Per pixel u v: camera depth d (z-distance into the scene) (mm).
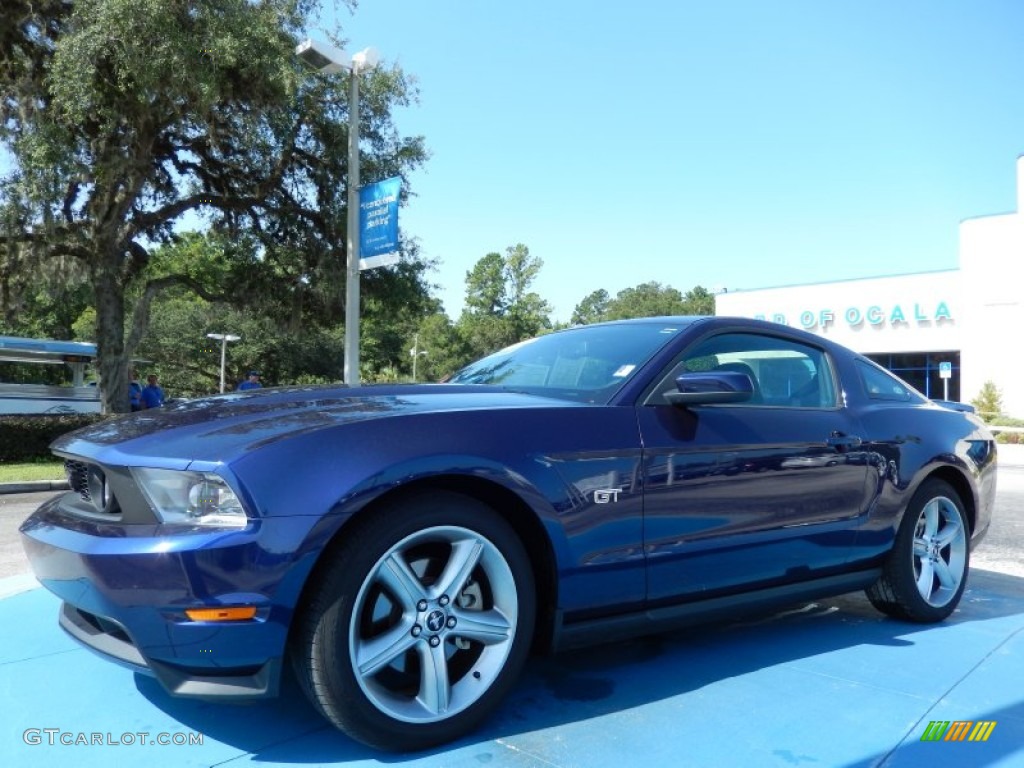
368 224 12633
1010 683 3061
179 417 2752
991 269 29875
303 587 2236
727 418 3172
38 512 2775
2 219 15758
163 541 2186
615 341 3451
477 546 2539
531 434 2660
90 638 2492
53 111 15266
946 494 4023
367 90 18750
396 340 68125
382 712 2340
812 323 36031
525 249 96812
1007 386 29516
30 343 21172
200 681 2254
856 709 2793
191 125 17594
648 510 2855
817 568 3443
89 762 2361
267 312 22078
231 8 14898
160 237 21344
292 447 2316
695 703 2834
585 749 2465
